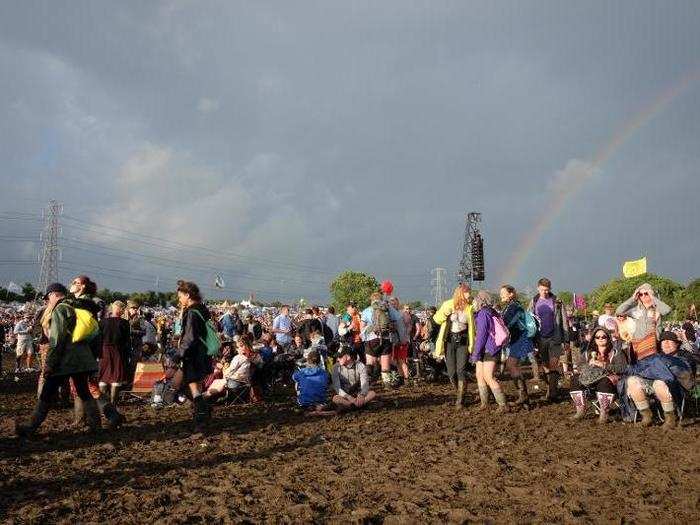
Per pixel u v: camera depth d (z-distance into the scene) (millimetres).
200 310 8883
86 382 8383
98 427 8422
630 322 9047
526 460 6477
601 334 9375
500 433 8258
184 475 5926
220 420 9773
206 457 6746
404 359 15469
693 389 9688
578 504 4887
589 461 6387
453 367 11352
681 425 8562
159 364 12938
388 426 9039
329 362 13711
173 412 10758
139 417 10062
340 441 7734
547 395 11562
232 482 5586
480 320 10469
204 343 8805
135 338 12859
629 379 8734
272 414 10570
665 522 4461
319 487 5438
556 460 6469
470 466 6195
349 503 4973
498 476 5785
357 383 11000
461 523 4430
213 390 11812
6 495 5227
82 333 8078
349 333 17047
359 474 5902
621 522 4453
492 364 10430
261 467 6258
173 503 4984
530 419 9555
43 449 7258
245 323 21469
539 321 11516
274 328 18250
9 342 30297
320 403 10859
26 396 13695
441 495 5156
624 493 5188
